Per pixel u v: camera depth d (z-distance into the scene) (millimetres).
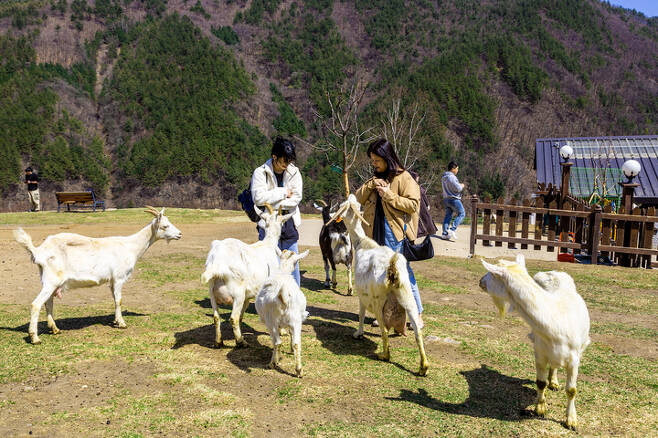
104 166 76438
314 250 12734
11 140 72125
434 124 79125
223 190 74312
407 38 148875
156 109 87938
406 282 4527
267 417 3627
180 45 108062
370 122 72188
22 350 4840
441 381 4441
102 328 5699
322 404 3873
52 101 83750
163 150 77562
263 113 96188
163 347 5055
